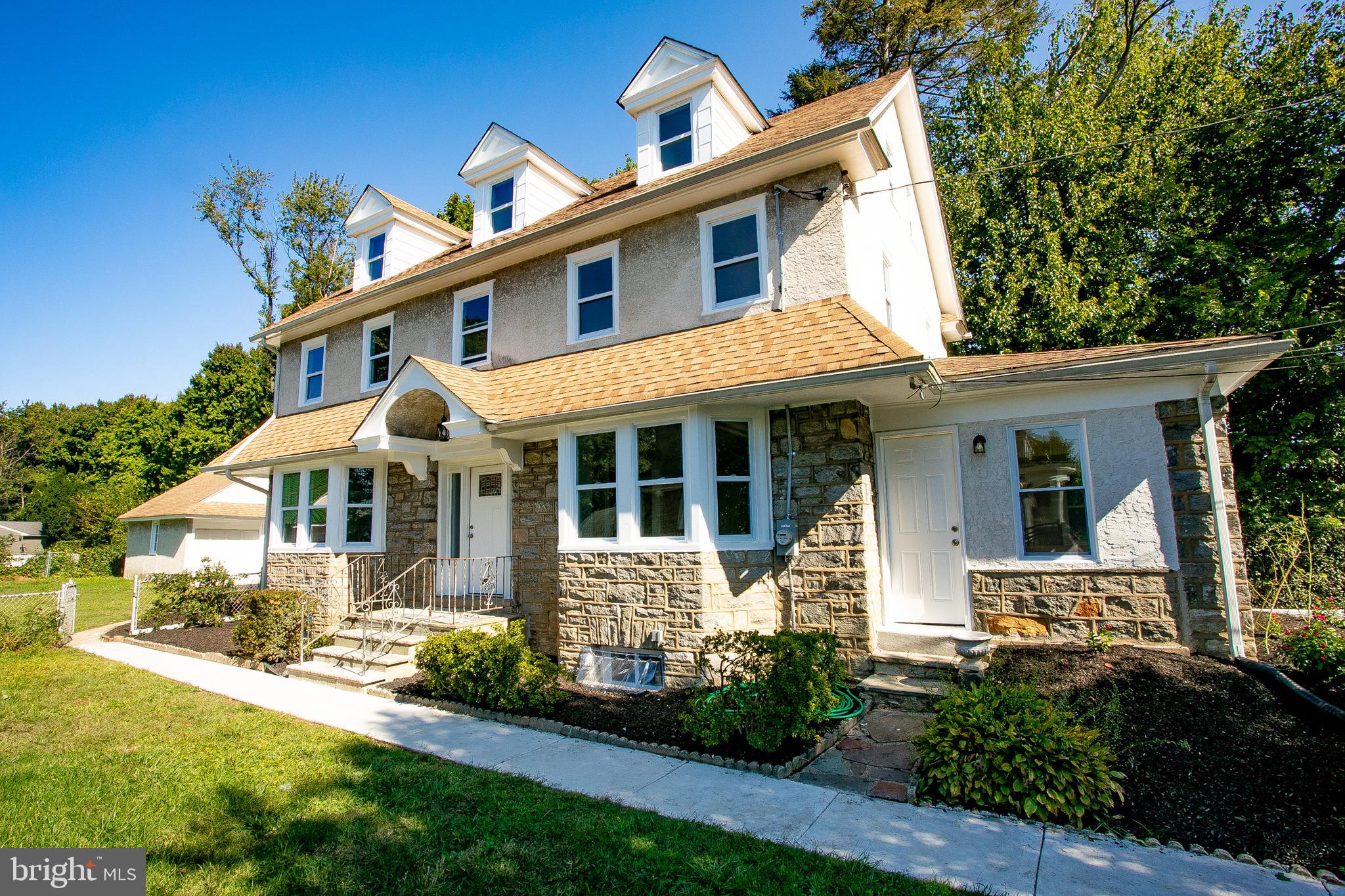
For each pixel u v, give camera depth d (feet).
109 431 157.17
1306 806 14.35
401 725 22.67
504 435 33.50
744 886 12.05
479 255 37.58
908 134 40.81
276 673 31.83
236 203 99.50
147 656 36.50
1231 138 50.08
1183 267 52.70
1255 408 47.11
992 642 25.66
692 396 25.63
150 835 14.32
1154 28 60.54
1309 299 48.44
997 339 56.49
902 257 39.78
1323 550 39.14
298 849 13.67
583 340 34.86
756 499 27.22
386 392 35.24
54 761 18.99
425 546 39.65
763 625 26.48
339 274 105.09
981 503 27.14
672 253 32.35
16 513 166.61
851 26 74.59
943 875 12.46
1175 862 12.94
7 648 37.81
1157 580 23.97
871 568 25.91
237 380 123.03
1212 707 18.63
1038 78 63.36
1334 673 19.63
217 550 84.94
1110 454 25.17
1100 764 15.20
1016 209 57.57
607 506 29.14
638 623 27.07
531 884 12.21
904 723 21.61
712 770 18.21
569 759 19.08
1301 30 50.24
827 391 24.39
